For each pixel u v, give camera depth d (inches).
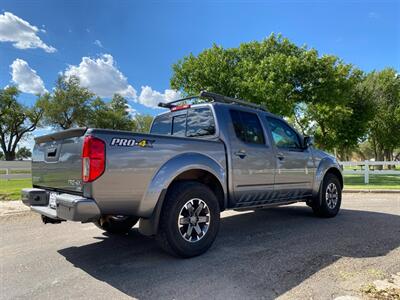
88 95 1674.5
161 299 108.9
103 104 1766.7
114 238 193.8
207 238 155.3
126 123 1947.6
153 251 164.6
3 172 807.7
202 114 186.9
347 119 1071.6
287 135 220.1
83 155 125.9
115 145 130.3
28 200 160.2
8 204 334.0
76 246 177.9
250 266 138.1
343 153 1392.7
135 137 136.5
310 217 250.5
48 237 200.2
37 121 1701.5
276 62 728.3
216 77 744.3
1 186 503.5
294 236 189.2
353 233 194.2
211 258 150.0
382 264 138.6
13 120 1675.7
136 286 120.3
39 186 166.1
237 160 175.9
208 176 168.6
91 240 190.1
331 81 742.5
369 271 130.4
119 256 157.6
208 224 156.5
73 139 134.7
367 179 572.7
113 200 129.3
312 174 231.1
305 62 745.0
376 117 1259.2
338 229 205.9
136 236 198.4
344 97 797.2
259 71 722.8
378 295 108.4
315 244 170.7
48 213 140.2
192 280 124.2
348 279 122.4
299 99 775.7
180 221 147.4
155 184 139.9
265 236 190.4
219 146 169.3
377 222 227.3
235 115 186.2
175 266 140.5
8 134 1716.3
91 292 116.1
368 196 403.5
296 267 135.9
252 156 184.5
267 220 240.2
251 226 219.5
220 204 170.2
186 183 152.6
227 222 234.7
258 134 195.2
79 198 124.4
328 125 1121.4
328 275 126.6
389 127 1273.4
